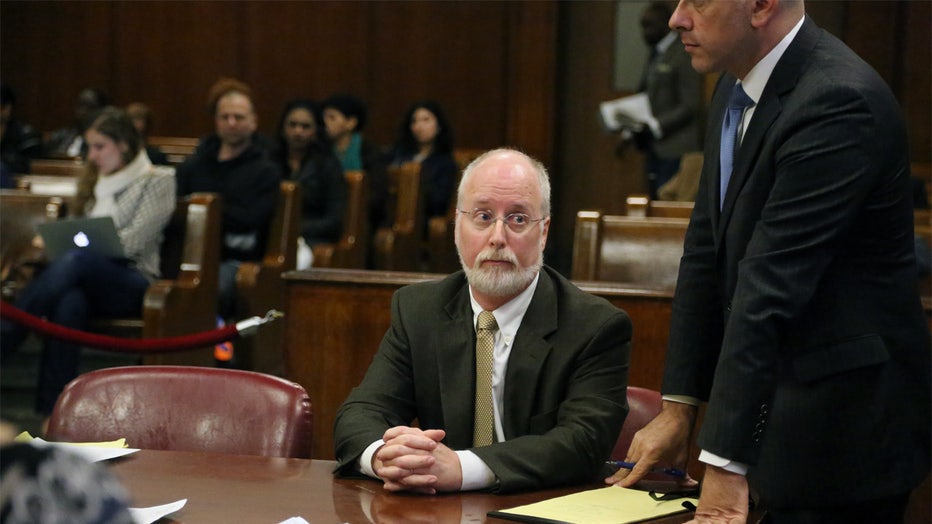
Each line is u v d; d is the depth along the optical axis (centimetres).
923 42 1409
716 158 329
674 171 1178
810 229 289
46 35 1645
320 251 888
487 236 321
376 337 542
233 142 846
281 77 1620
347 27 1602
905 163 307
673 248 607
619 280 609
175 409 350
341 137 1180
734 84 336
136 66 1639
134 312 745
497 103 1571
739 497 280
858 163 291
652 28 1189
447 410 326
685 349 333
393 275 552
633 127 1186
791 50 304
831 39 310
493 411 326
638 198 754
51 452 123
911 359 318
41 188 984
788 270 288
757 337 285
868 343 309
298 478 301
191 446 347
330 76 1611
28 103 1653
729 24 301
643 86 1220
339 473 305
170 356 714
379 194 1128
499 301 328
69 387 355
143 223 763
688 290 337
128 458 315
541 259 333
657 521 274
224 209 838
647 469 313
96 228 729
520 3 1546
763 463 321
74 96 1647
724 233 317
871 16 1434
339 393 548
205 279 742
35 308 711
